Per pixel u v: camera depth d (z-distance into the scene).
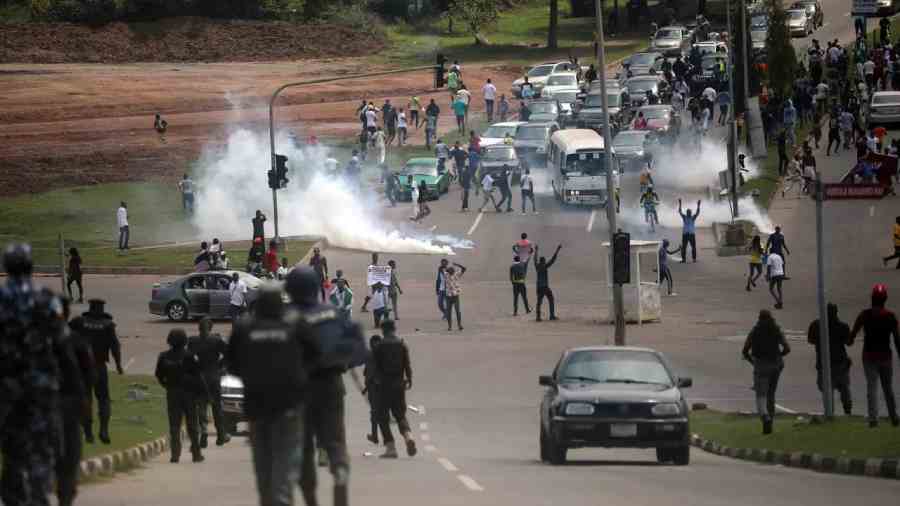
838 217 150.38
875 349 57.78
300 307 32.09
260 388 28.03
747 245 138.88
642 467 52.62
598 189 158.62
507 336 106.06
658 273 113.44
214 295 115.44
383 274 110.25
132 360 95.44
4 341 30.30
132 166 189.00
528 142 182.62
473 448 62.47
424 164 172.25
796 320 108.88
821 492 43.44
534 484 44.31
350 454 58.53
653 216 149.38
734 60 183.00
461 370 92.75
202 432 62.25
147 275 139.50
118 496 42.34
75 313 116.75
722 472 50.53
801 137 193.50
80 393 31.80
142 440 60.34
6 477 30.52
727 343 100.56
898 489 44.81
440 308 110.00
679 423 52.34
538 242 145.88
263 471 28.36
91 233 163.25
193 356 55.66
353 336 32.19
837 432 58.44
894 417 58.44
